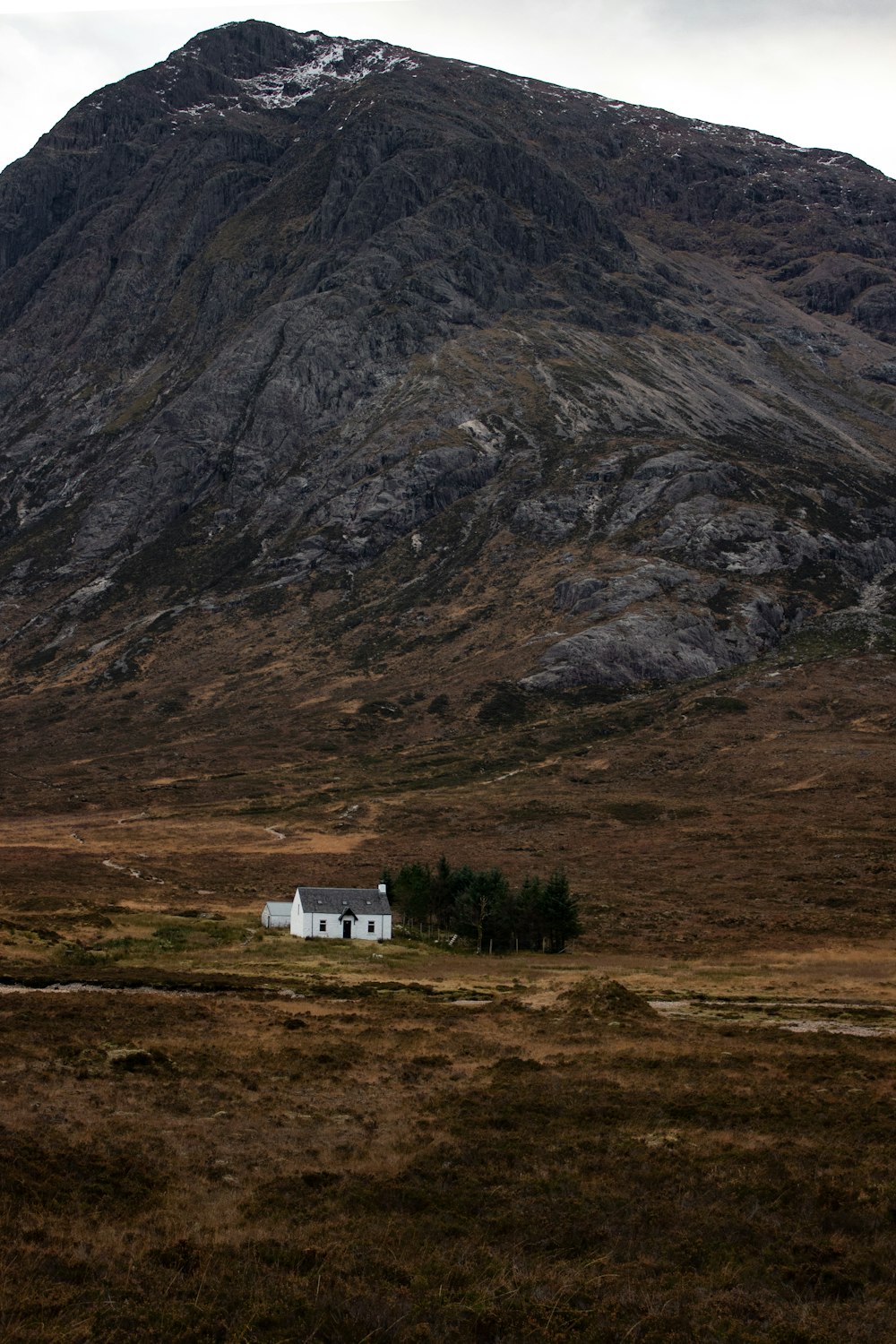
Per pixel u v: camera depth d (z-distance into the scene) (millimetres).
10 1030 49969
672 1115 40250
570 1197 31062
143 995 66438
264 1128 36844
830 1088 44375
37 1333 21078
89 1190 29609
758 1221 29406
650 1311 23969
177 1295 23641
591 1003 64562
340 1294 23953
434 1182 32188
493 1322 23047
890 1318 23844
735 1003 74812
